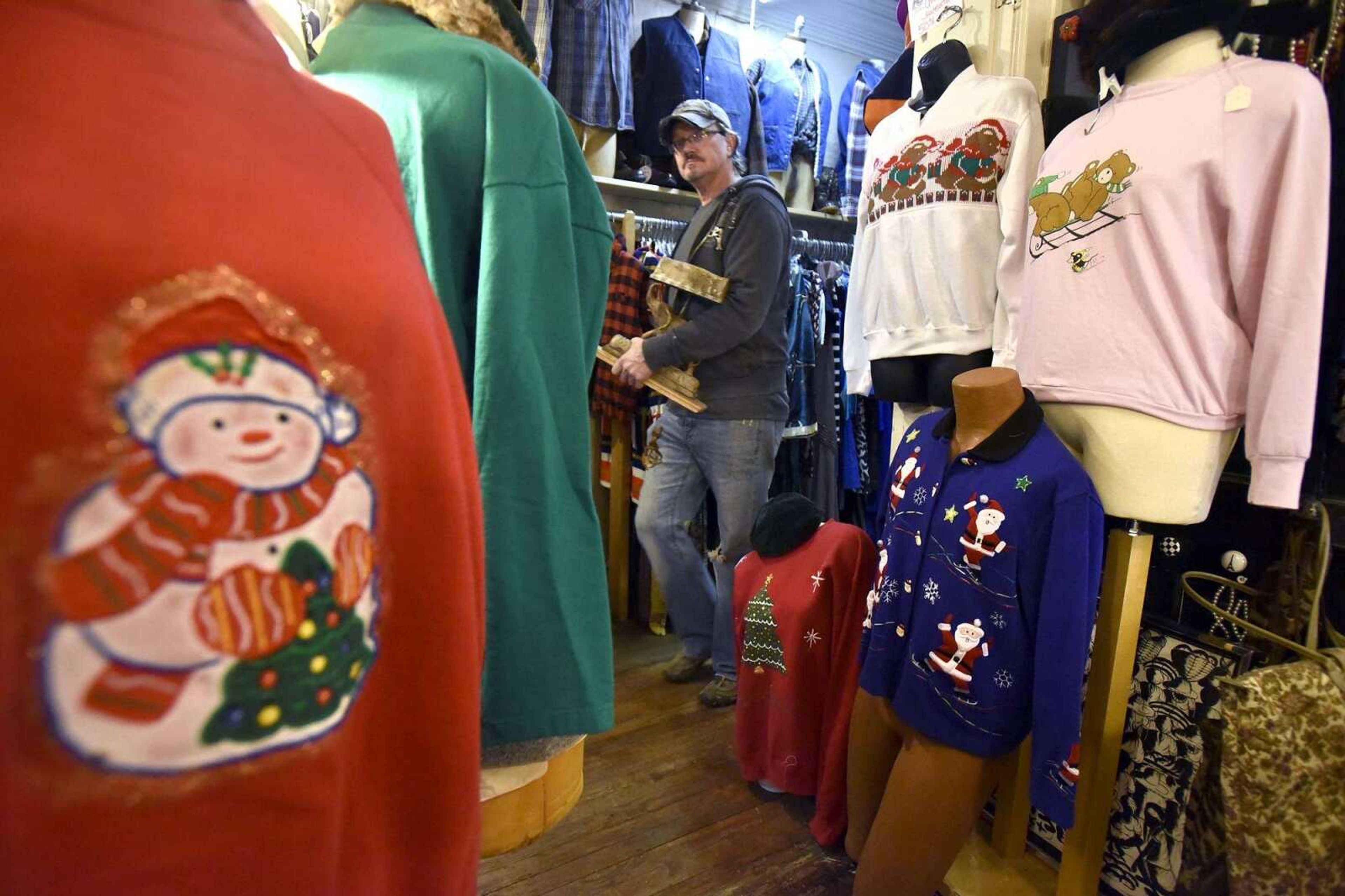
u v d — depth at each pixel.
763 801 1.66
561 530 0.60
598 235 0.69
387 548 0.38
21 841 0.25
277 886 0.30
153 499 0.27
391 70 0.61
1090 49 1.11
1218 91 0.97
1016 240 1.26
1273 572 1.19
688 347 1.82
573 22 2.44
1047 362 1.13
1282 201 0.92
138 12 0.30
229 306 0.29
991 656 1.08
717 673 2.10
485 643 0.55
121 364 0.26
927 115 1.41
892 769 1.29
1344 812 0.95
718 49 2.73
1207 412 1.00
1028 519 1.05
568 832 1.55
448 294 0.59
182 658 0.27
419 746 0.41
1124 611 1.12
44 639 0.25
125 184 0.27
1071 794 1.01
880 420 2.73
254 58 0.34
